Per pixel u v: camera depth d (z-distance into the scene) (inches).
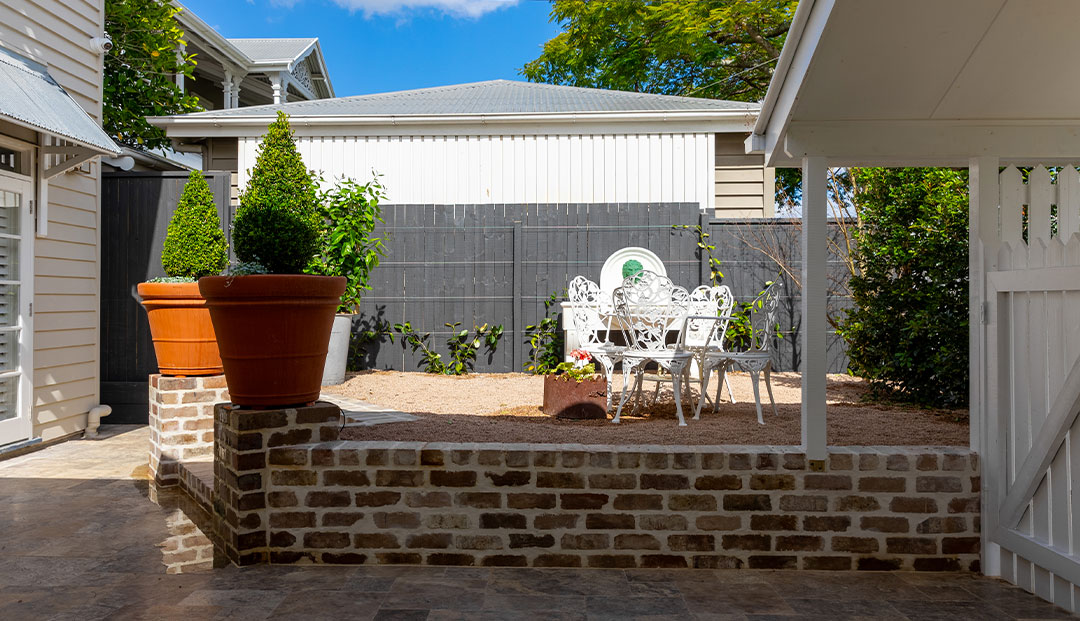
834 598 115.3
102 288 281.9
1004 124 130.3
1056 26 110.9
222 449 137.7
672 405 208.5
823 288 129.3
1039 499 117.1
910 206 222.4
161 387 186.5
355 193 277.4
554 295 319.0
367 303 323.6
